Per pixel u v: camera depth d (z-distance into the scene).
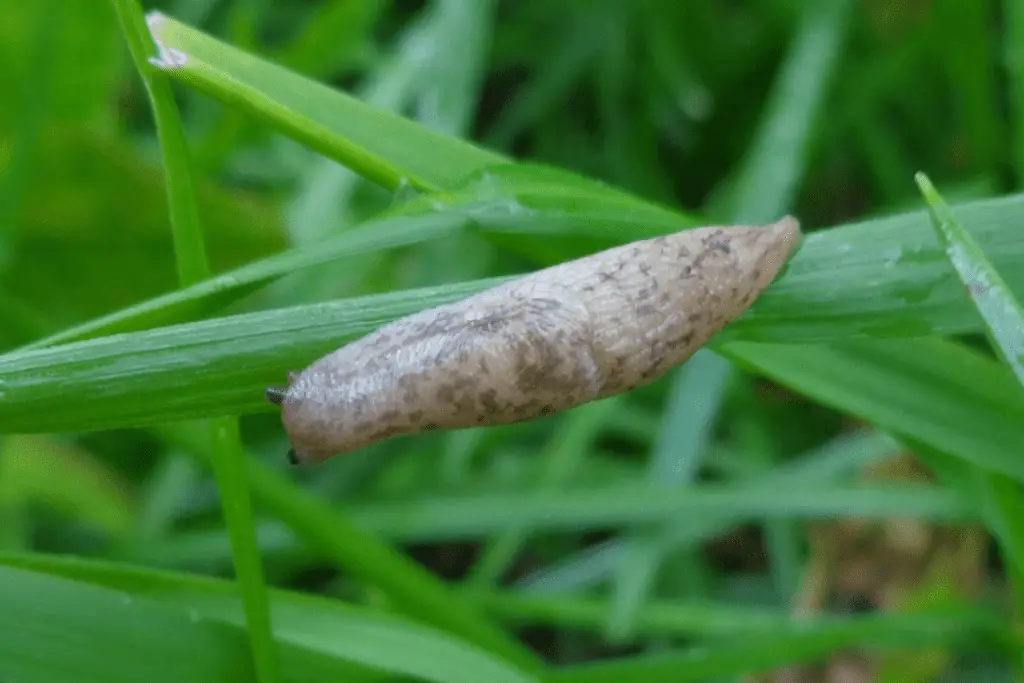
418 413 0.14
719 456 0.17
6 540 0.16
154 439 0.18
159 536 0.16
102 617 0.13
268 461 0.17
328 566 0.17
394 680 0.14
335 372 0.13
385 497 0.17
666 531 0.16
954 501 0.16
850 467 0.17
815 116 0.17
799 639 0.15
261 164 0.19
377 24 0.21
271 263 0.13
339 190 0.18
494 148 0.20
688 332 0.14
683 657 0.15
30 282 0.17
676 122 0.20
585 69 0.21
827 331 0.14
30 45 0.16
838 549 0.17
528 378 0.14
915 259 0.14
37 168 0.17
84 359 0.13
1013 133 0.18
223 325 0.13
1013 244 0.13
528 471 0.17
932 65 0.19
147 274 0.17
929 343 0.14
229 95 0.14
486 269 0.18
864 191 0.20
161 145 0.14
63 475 0.17
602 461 0.17
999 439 0.14
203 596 0.14
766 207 0.17
